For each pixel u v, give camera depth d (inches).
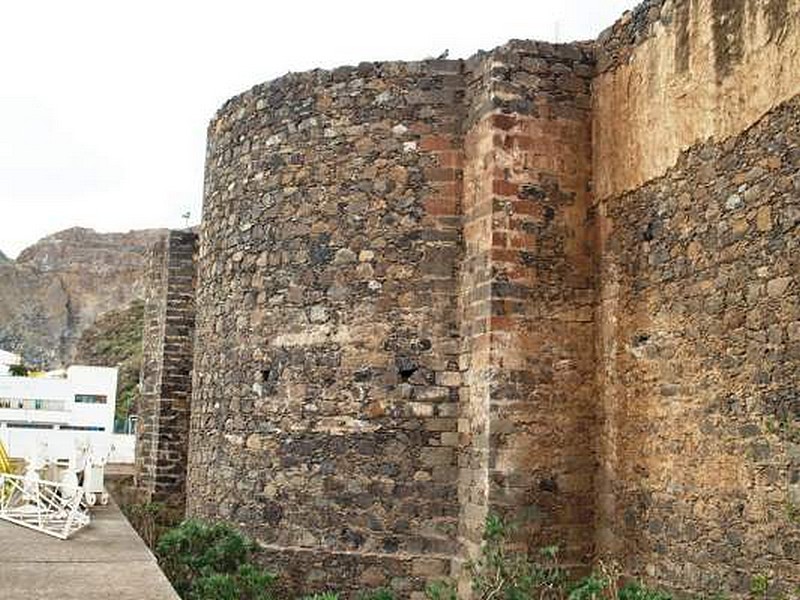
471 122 381.1
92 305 3415.4
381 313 388.5
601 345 354.6
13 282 3425.2
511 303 351.9
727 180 290.5
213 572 354.0
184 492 663.8
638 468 327.6
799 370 255.6
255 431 415.2
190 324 682.2
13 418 1435.8
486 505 342.3
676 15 319.6
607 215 355.9
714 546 285.3
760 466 267.9
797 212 260.1
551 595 330.0
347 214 400.8
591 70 370.6
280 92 428.5
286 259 414.3
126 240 3595.0
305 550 387.2
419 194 389.7
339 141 406.9
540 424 348.8
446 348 378.3
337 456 388.2
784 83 267.6
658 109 327.9
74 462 372.8
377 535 376.8
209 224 477.4
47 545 293.1
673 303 313.6
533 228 357.4
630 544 328.5
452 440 372.8
